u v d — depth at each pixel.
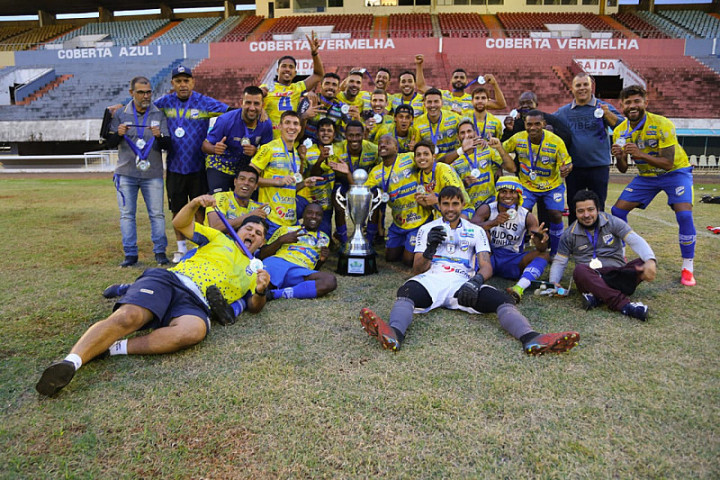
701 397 2.49
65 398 2.49
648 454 2.05
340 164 5.19
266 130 5.29
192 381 2.66
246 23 33.53
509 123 6.68
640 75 24.05
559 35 28.81
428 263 3.73
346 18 33.41
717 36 28.62
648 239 6.46
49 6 35.66
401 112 5.80
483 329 3.42
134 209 5.27
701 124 20.78
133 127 5.14
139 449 2.10
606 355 2.99
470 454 2.05
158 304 2.93
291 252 4.52
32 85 27.27
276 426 2.25
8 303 3.95
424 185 5.04
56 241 6.50
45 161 20.78
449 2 33.56
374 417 2.32
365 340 3.22
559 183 5.31
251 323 3.52
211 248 3.48
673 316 3.67
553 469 1.97
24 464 2.01
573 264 5.52
